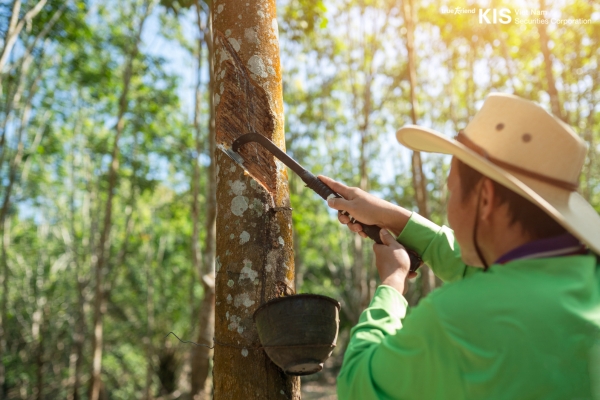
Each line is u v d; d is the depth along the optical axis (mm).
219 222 1851
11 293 19062
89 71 12555
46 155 14977
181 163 14969
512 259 1029
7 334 19469
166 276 20594
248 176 1840
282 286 1761
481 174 1061
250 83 1959
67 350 21047
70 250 19250
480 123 1102
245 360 1665
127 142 14477
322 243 19203
